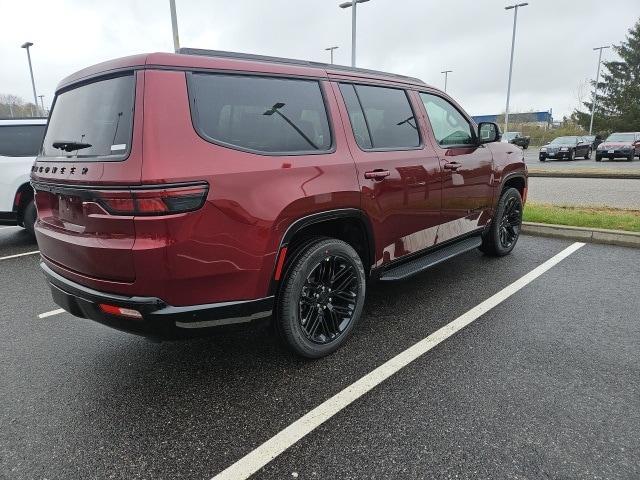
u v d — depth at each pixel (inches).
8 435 91.2
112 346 129.5
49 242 105.7
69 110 106.6
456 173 157.6
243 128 100.1
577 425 89.7
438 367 113.0
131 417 96.5
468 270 188.7
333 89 122.0
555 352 119.0
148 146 84.5
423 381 106.9
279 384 107.6
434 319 141.5
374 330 134.6
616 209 298.0
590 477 76.5
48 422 95.2
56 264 106.5
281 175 101.8
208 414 97.0
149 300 88.0
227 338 132.5
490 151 180.9
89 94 99.9
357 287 124.0
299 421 93.7
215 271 92.5
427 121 151.1
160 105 87.7
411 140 143.5
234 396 103.3
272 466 81.4
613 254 207.9
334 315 121.1
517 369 111.0
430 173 144.9
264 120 104.3
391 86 141.6
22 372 115.8
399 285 172.9
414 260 150.6
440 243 158.2
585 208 303.9
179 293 90.0
